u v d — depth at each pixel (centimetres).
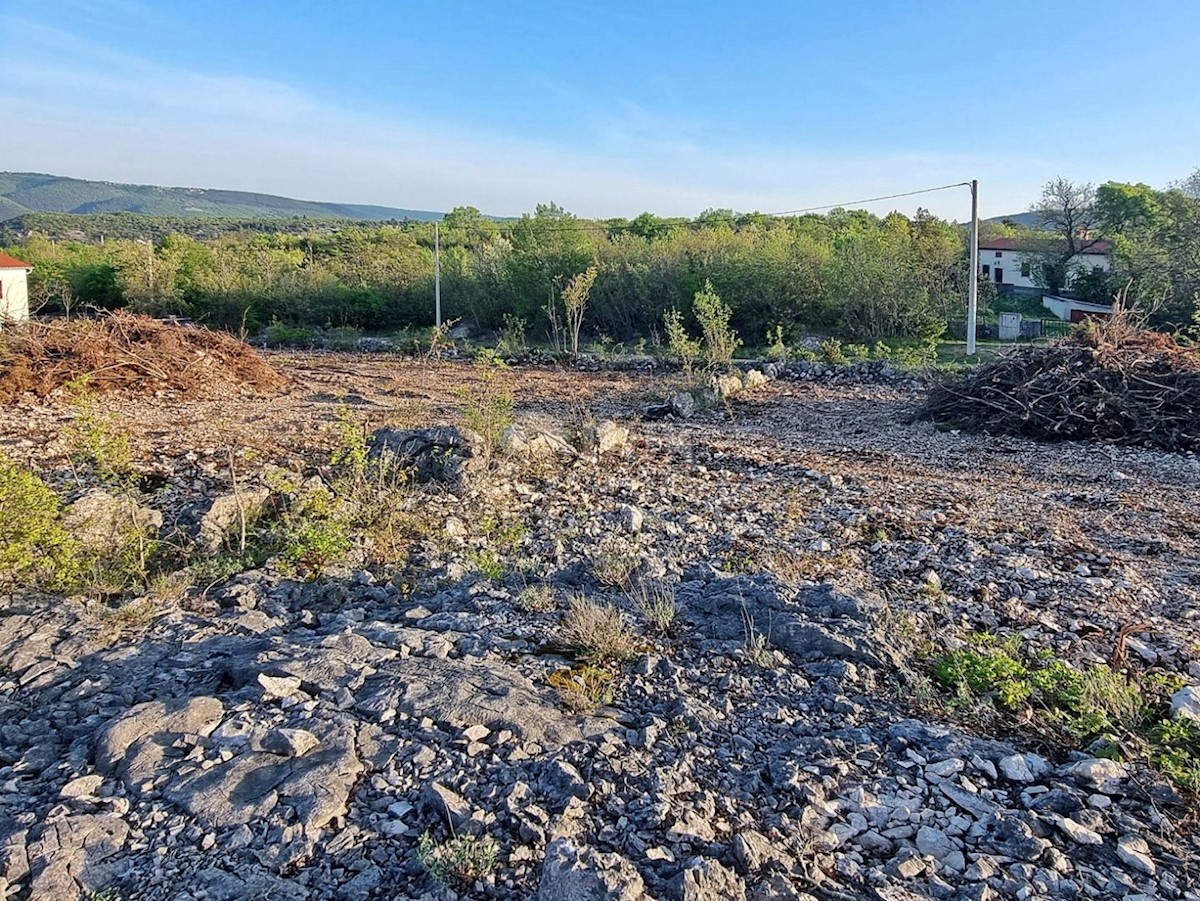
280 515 607
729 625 421
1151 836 270
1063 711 349
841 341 2170
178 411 1180
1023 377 1097
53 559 470
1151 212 3756
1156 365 1055
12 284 2639
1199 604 475
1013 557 555
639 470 830
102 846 247
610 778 287
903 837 267
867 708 349
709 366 1641
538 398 1409
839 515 665
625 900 220
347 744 298
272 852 246
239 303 2972
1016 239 4688
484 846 248
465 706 324
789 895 231
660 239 2722
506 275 2686
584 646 398
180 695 346
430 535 585
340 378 1644
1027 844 262
